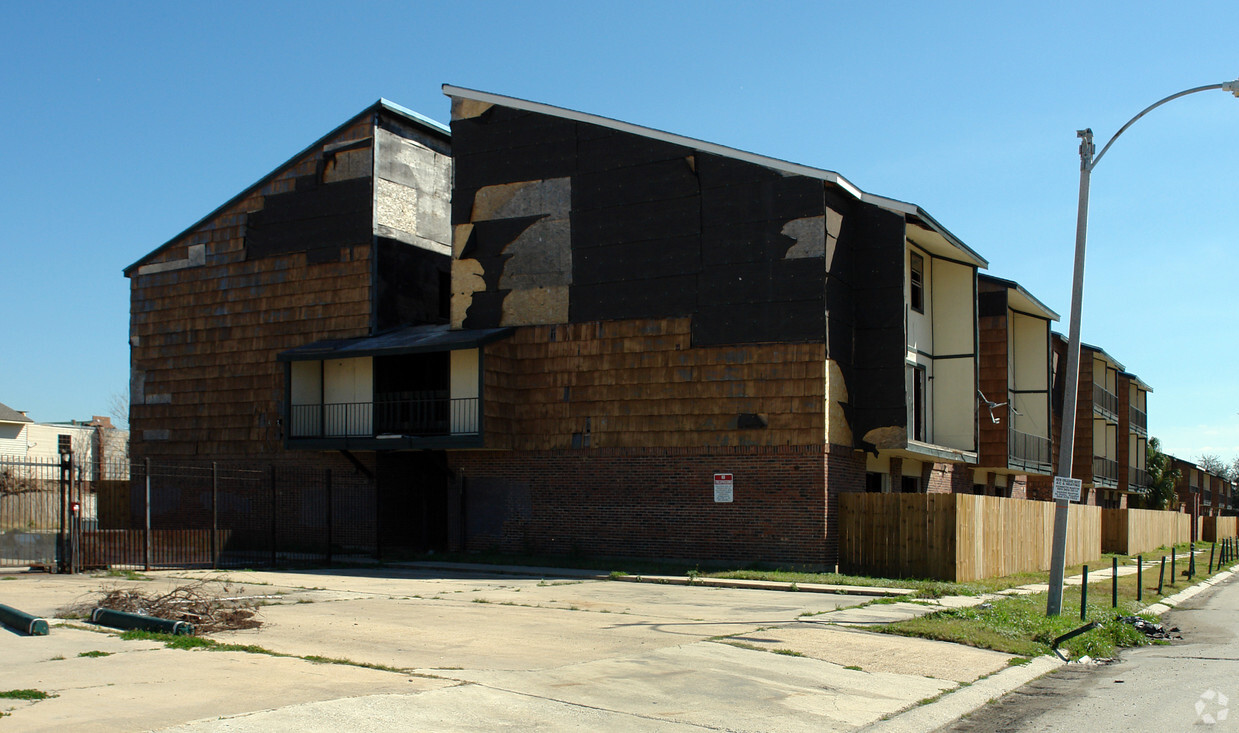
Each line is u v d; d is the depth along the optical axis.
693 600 17.50
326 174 29.92
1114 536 39.25
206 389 31.00
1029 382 36.72
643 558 24.25
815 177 23.23
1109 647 13.99
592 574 21.92
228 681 8.81
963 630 13.62
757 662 11.12
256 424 30.06
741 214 24.03
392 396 27.88
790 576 21.08
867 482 25.88
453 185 27.72
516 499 26.02
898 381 24.02
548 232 26.36
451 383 26.08
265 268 30.52
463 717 8.04
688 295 24.44
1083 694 10.57
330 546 24.86
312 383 28.88
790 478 22.88
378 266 28.94
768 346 23.41
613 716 8.44
